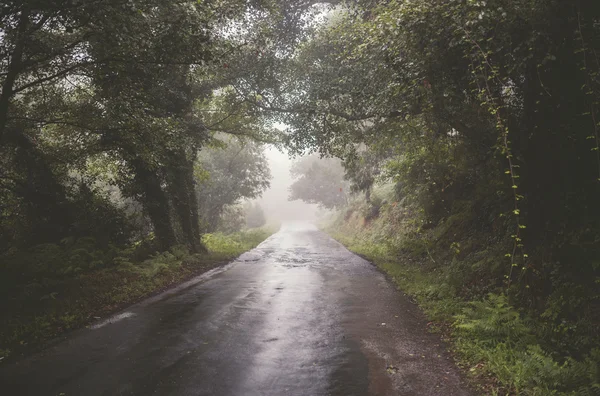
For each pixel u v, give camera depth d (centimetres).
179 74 1216
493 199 1045
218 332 621
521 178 755
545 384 404
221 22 858
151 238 1502
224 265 1458
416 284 959
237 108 1661
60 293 817
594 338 496
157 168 1389
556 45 609
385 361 503
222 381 440
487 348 520
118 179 1409
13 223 1261
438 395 409
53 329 636
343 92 1130
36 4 559
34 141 1229
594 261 563
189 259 1377
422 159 1341
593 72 545
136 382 437
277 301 846
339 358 512
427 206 1470
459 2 559
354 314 738
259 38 1220
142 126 971
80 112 1054
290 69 1452
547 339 532
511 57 633
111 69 771
